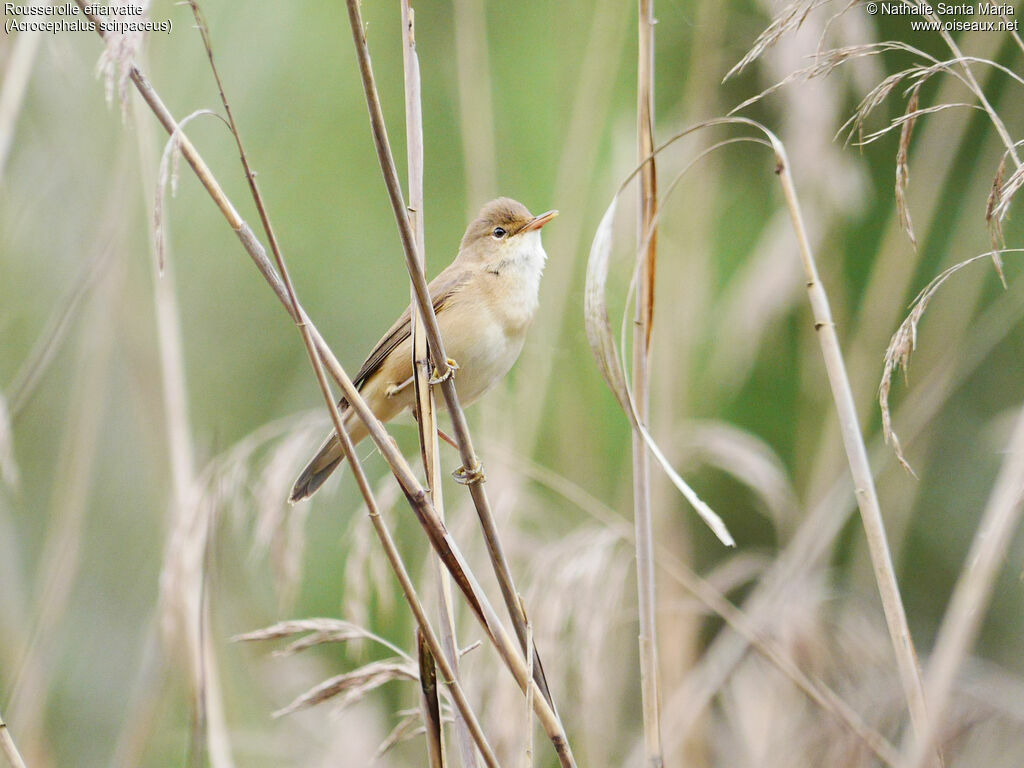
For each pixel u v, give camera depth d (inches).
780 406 499.5
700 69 413.1
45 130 395.2
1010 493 203.3
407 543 440.1
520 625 222.2
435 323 216.8
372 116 202.2
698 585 333.4
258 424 515.2
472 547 342.6
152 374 389.4
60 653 409.1
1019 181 216.8
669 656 364.5
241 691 415.8
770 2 342.0
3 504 378.6
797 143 387.5
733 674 359.3
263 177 546.9
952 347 379.9
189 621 295.6
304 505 306.5
